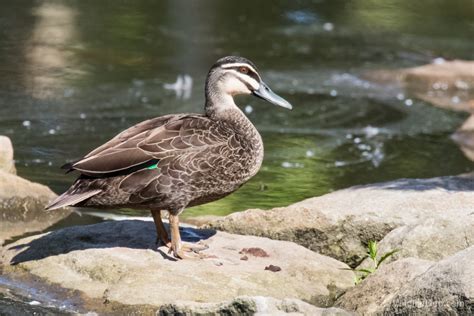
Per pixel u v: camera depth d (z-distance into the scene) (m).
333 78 21.47
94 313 9.13
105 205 9.78
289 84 20.81
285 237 11.19
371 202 11.39
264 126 17.64
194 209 12.91
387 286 9.16
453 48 24.59
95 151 9.66
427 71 21.70
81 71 20.83
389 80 21.48
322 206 11.48
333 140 16.88
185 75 20.97
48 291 9.66
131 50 22.73
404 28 26.45
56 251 10.40
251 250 10.44
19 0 26.91
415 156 16.08
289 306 8.49
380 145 16.64
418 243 10.20
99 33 24.02
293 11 27.83
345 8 28.44
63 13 25.77
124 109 18.33
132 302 9.20
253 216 11.38
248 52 23.30
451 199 11.47
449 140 17.12
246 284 9.57
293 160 15.60
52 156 15.31
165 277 9.54
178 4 27.66
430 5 28.98
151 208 9.99
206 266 9.88
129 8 26.73
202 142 9.93
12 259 10.38
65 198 9.51
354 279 10.20
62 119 17.48
